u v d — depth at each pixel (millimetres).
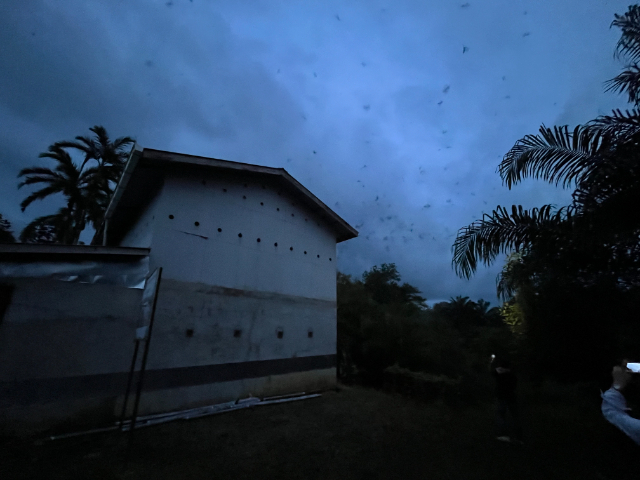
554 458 5246
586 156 4941
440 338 13938
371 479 4570
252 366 8812
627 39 5172
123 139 19672
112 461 4836
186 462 4945
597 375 6445
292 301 10328
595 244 4668
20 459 4777
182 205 8250
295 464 5035
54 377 5902
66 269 6348
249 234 9484
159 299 7391
